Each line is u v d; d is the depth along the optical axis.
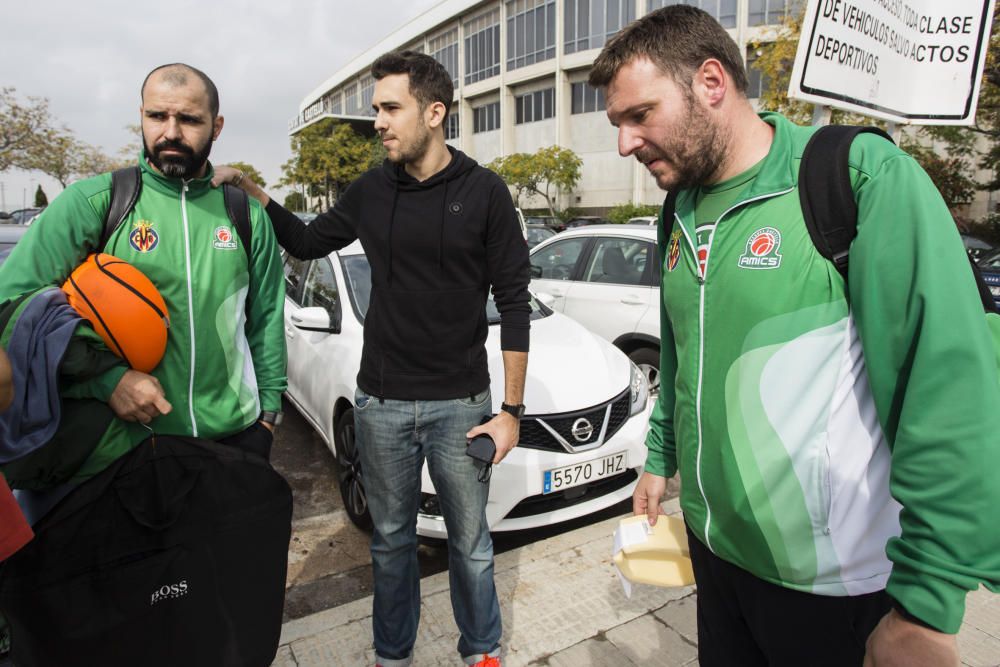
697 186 1.26
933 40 2.57
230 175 1.89
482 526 2.03
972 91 2.53
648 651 2.23
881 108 2.44
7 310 1.41
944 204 0.95
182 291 1.71
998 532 0.83
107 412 1.52
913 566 0.88
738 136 1.17
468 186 1.86
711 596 1.38
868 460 1.07
